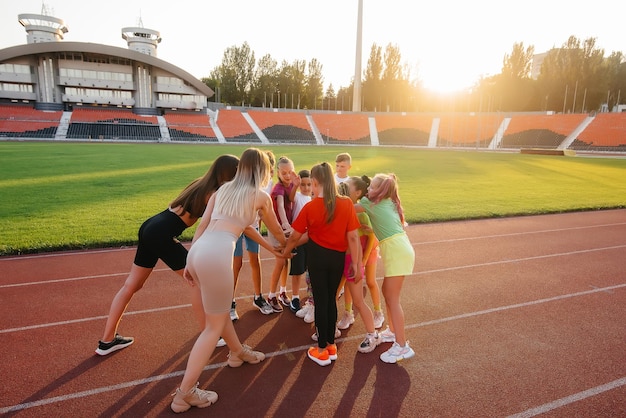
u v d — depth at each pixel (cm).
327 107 9281
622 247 794
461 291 550
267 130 6019
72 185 1470
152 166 2175
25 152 2869
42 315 450
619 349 394
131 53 5366
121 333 412
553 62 6488
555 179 1986
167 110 5972
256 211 312
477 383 335
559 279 602
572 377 345
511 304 505
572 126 5284
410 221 1007
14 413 287
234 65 7850
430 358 375
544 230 939
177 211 347
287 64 8025
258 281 474
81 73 5412
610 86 7038
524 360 372
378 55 7650
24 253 694
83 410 293
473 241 834
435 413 296
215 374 344
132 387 322
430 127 6153
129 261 660
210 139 5462
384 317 464
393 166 2541
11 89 5234
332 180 344
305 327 440
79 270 610
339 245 350
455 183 1783
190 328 427
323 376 344
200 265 283
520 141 5325
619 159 3481
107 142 4669
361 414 294
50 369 344
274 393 318
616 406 306
